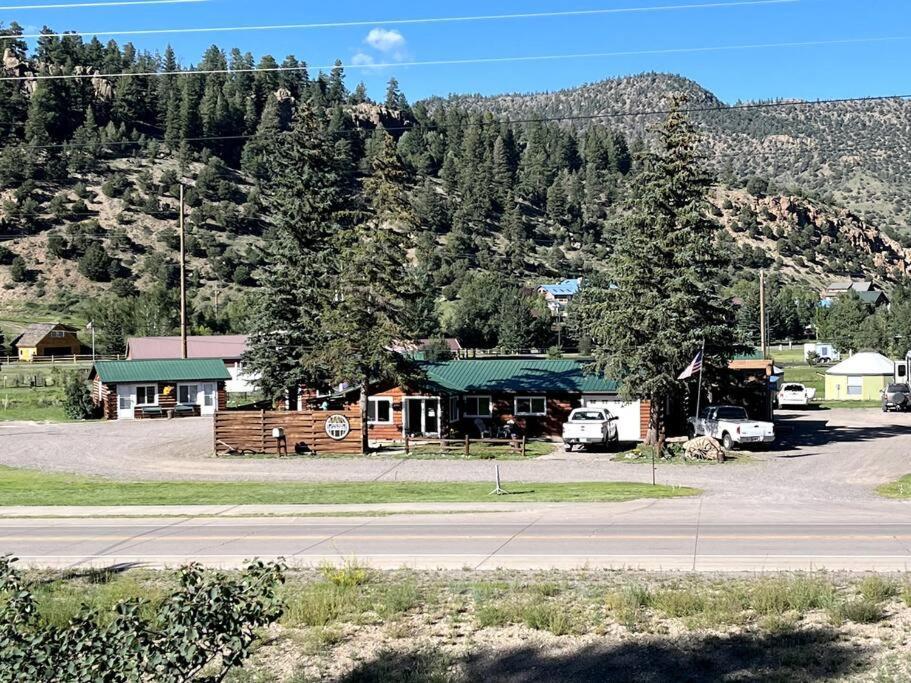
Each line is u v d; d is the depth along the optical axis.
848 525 21.00
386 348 46.66
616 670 10.97
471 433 51.22
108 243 155.62
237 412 45.06
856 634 11.89
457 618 13.32
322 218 55.94
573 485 32.56
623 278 41.50
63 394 75.69
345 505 27.53
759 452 42.75
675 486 31.53
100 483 35.16
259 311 55.72
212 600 8.48
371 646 12.30
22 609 8.95
